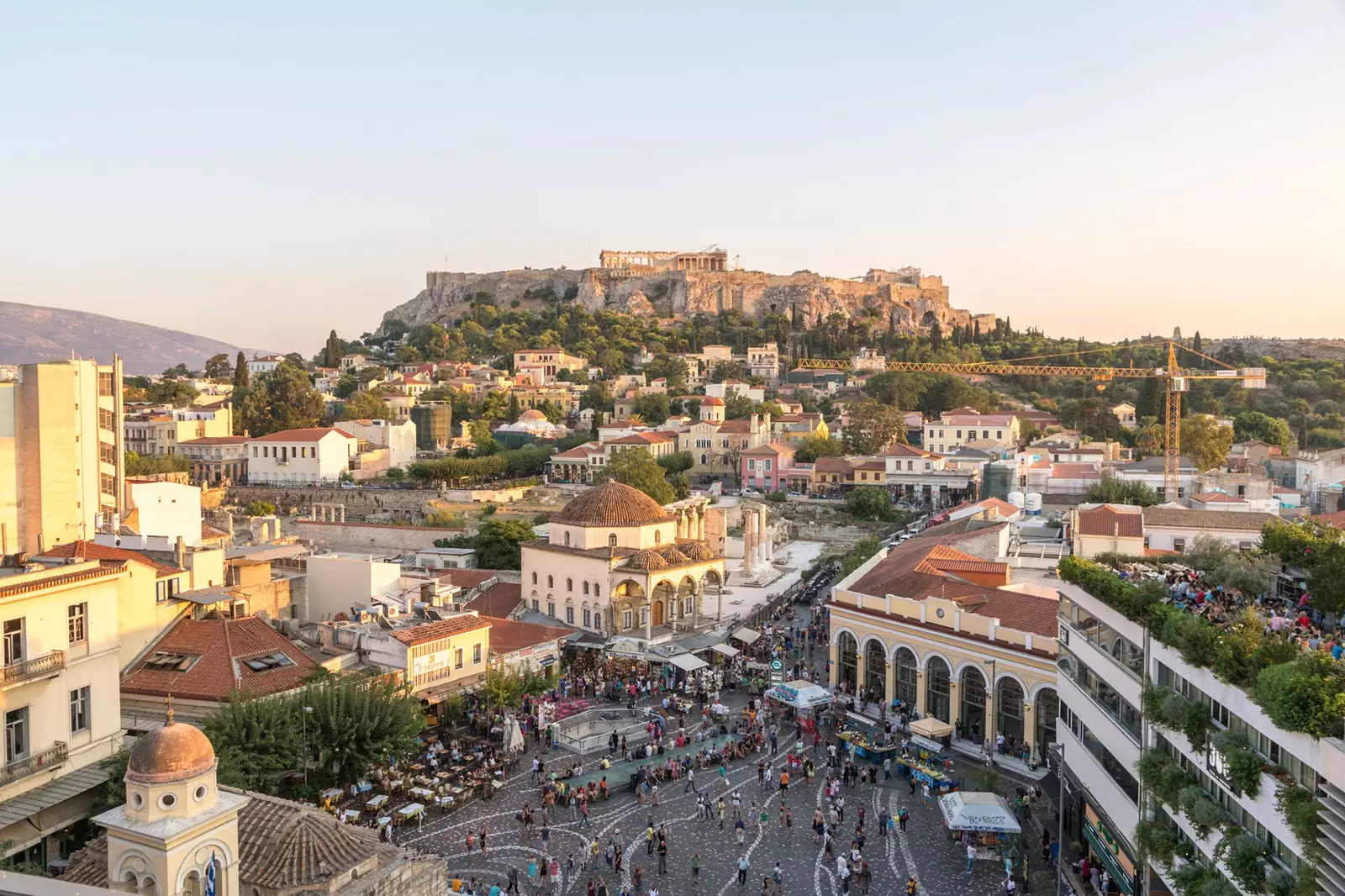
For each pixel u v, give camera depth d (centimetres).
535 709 8288
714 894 5428
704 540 13188
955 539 10531
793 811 6531
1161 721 4644
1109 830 5534
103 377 10788
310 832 3903
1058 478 16650
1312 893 3412
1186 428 19900
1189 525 9875
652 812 6500
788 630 11225
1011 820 5753
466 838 6047
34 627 5366
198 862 3469
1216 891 4078
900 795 6762
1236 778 3966
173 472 19512
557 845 5988
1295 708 3512
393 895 3928
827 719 8269
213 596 7731
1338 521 9556
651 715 8369
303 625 8900
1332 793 3412
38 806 5203
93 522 10406
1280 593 5684
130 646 7212
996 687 7506
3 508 9625
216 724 6000
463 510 18450
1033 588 8900
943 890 5488
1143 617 4988
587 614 10656
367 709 6431
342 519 17775
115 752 5859
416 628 7956
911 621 8225
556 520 11094
